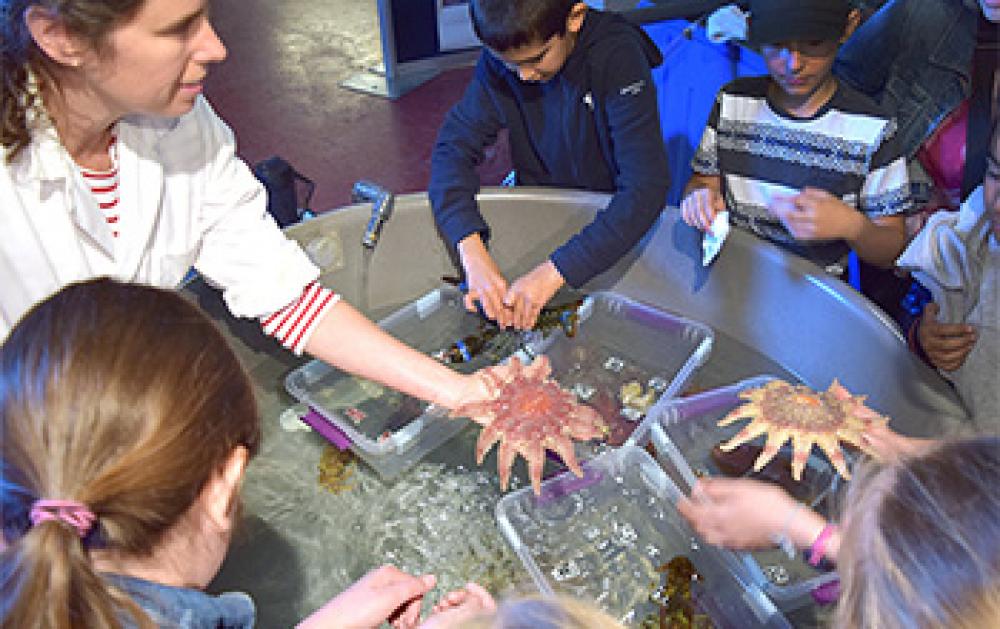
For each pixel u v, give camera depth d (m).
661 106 2.21
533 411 1.24
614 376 1.53
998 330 1.24
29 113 0.96
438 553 1.30
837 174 1.56
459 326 1.67
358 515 1.36
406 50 3.44
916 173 1.59
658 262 1.68
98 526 0.66
